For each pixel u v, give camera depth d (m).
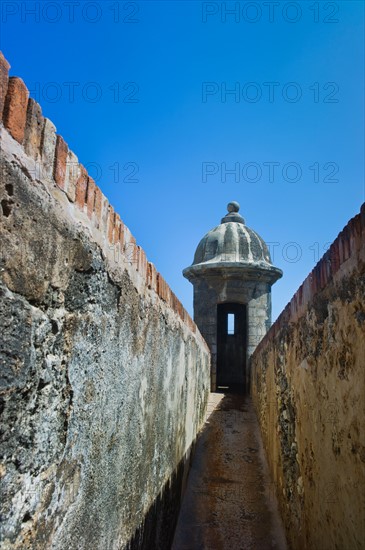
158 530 3.03
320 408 2.45
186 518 4.36
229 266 10.54
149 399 2.67
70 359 1.46
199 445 6.50
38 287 1.25
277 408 4.53
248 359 10.48
